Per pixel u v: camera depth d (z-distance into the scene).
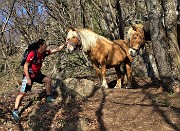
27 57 5.37
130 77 7.64
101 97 6.37
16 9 12.63
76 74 11.45
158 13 6.18
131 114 5.31
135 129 4.76
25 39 12.92
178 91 6.05
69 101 5.96
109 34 10.68
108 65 7.27
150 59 9.54
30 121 5.46
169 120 4.94
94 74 11.12
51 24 13.10
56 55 12.84
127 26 10.66
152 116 5.15
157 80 8.73
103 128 4.86
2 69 14.55
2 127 5.40
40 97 6.36
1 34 9.66
